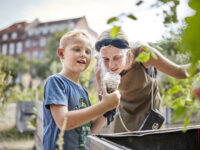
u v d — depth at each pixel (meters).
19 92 5.68
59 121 1.12
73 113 1.10
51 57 30.27
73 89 1.39
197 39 0.24
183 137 0.90
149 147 0.85
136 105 1.74
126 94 1.77
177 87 1.02
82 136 1.33
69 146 1.24
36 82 6.00
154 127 1.62
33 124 3.64
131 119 1.77
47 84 1.29
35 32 42.91
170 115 2.65
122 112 1.79
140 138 0.84
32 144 3.81
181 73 1.65
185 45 0.25
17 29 44.56
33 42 42.69
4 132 4.76
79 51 1.44
